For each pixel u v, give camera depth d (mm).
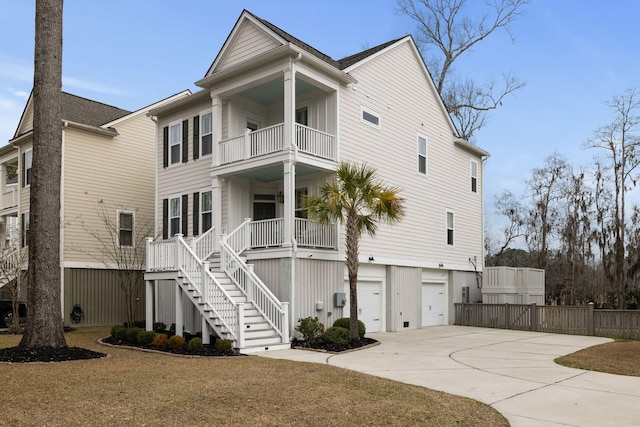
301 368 11078
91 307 23781
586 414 7730
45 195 13398
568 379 10398
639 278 31188
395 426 6961
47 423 6844
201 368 11039
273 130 17500
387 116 21266
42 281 13172
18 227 25984
